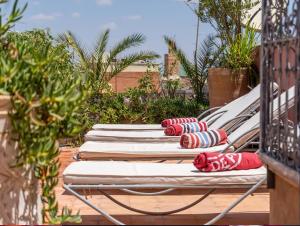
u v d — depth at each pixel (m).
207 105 11.48
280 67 3.31
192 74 11.89
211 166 4.12
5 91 2.80
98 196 5.55
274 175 3.52
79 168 4.25
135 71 12.79
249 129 5.51
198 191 5.65
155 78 11.92
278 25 3.45
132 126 8.13
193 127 6.83
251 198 5.46
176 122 7.86
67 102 2.79
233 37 10.92
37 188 3.22
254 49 9.77
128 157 5.50
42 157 2.80
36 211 3.20
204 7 10.97
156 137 6.53
